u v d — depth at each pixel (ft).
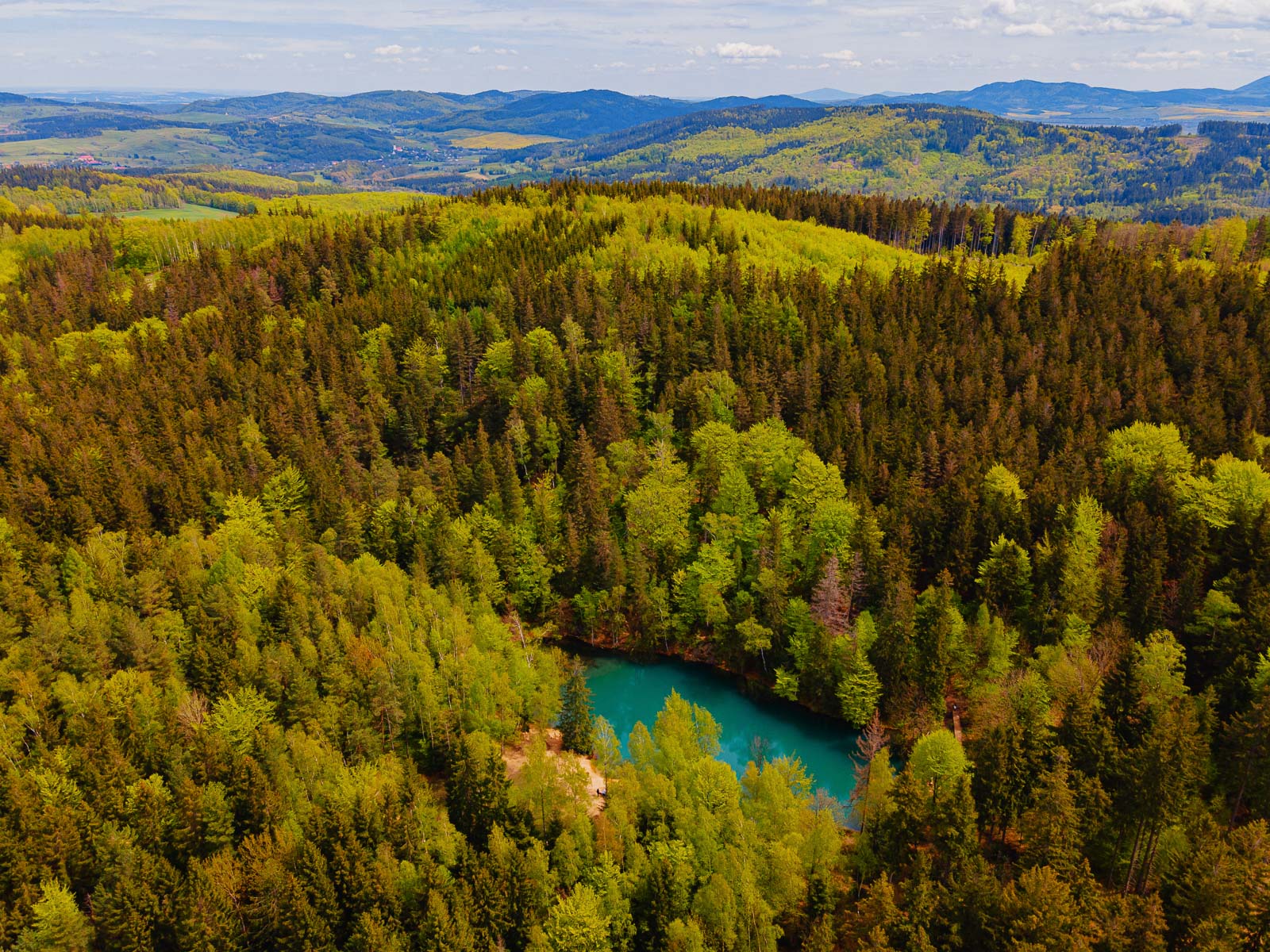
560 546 407.85
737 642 367.45
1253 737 239.50
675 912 214.69
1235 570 315.37
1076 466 378.73
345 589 337.93
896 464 428.15
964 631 318.04
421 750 286.66
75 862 222.07
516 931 212.64
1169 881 203.31
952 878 203.51
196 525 388.78
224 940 203.41
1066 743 244.01
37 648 290.97
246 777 240.12
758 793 242.99
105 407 489.67
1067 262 626.23
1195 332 502.38
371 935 197.88
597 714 345.72
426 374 511.40
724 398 475.72
